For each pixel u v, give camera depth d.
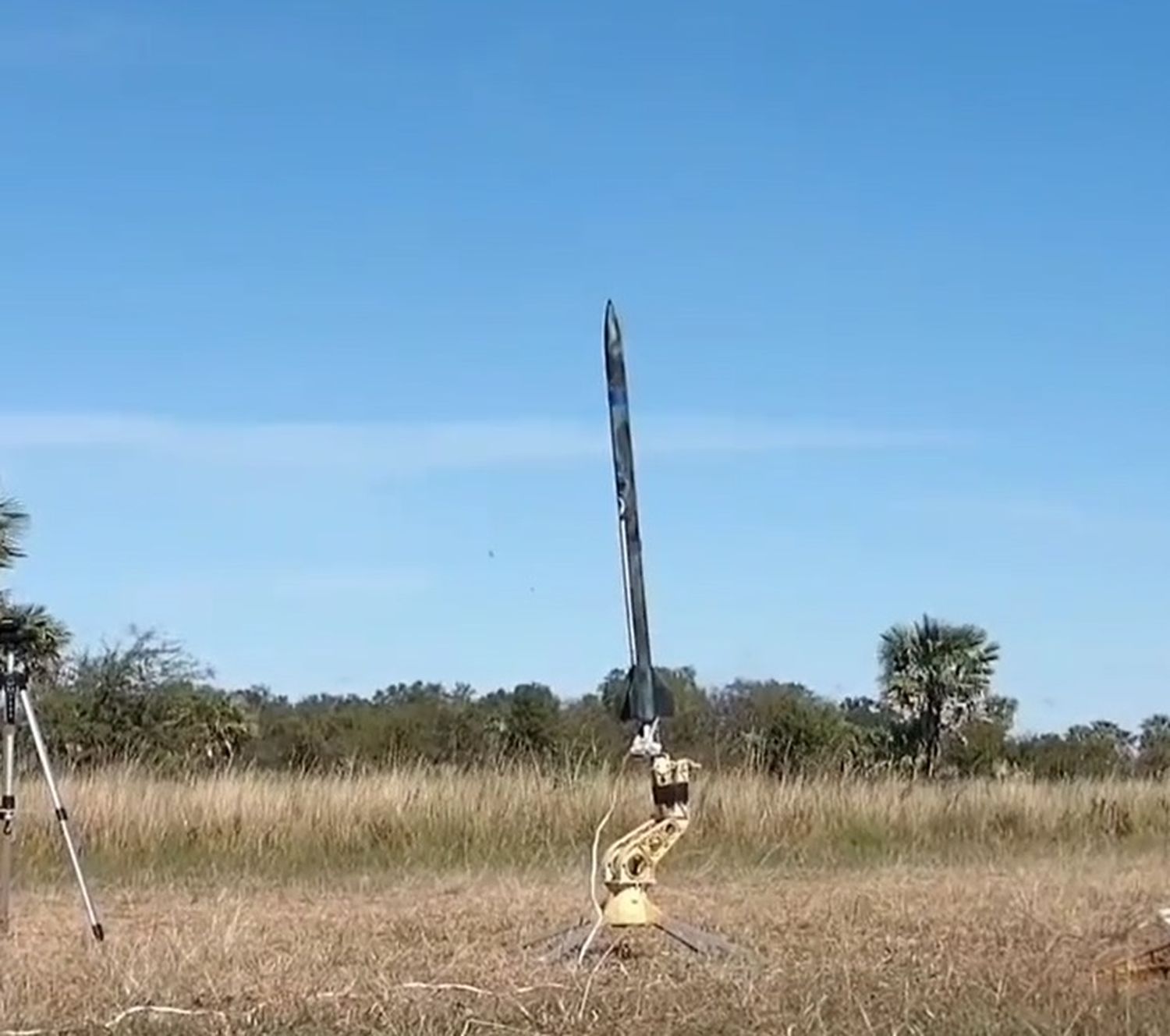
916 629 30.83
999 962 9.31
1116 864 16.66
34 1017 8.15
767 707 25.36
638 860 10.38
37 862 15.98
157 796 17.56
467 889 14.53
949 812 19.73
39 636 15.88
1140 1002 7.98
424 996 8.56
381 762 20.33
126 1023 8.01
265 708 30.94
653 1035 7.76
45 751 11.80
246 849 17.19
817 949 10.25
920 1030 7.62
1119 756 28.50
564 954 10.10
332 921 12.05
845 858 17.50
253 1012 8.20
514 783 18.69
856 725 29.59
